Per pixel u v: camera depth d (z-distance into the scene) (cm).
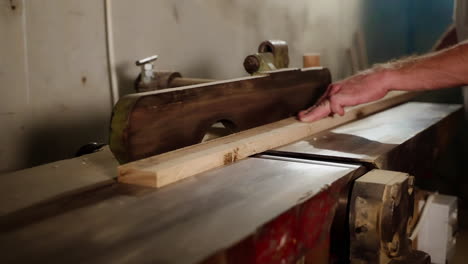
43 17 138
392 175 93
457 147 317
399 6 337
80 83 151
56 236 64
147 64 142
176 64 183
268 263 67
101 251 58
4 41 130
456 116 171
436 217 160
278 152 110
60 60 144
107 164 103
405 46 342
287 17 242
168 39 178
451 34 203
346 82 132
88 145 123
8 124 133
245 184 84
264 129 119
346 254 95
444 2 324
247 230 63
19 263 56
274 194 78
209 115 108
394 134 126
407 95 193
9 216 72
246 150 104
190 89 102
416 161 128
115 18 158
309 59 175
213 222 66
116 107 91
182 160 90
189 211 71
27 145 139
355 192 89
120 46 161
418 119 150
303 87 144
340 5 281
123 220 69
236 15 210
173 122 99
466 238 261
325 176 88
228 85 113
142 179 85
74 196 81
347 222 92
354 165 97
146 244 60
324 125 133
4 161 133
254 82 121
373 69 131
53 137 145
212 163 95
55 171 98
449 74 120
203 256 55
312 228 78
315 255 96
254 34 221
